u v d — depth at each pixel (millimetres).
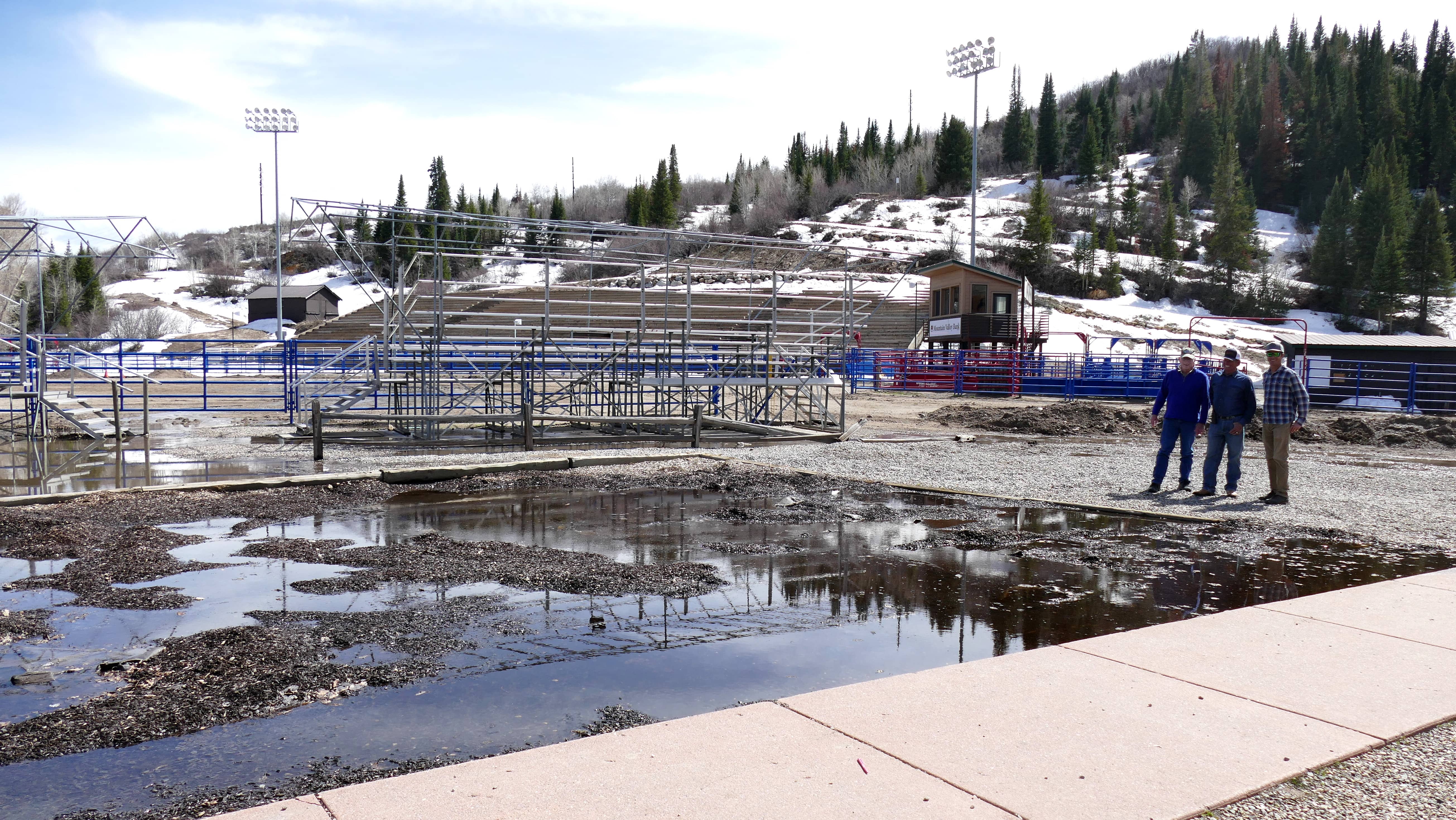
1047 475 13781
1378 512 10773
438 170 107688
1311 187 126375
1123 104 171500
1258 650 4980
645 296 23734
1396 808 3186
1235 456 11836
